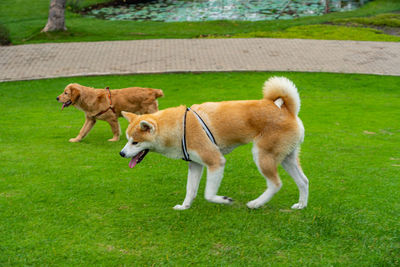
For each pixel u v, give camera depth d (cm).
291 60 1800
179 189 643
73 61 1811
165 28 2447
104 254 461
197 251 467
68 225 524
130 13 2895
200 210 568
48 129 1027
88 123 919
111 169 725
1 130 1005
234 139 545
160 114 559
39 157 788
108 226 522
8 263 445
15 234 500
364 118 1118
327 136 946
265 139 534
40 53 1933
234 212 560
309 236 496
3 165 734
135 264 444
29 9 2891
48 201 591
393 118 1115
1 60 1839
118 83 1538
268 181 546
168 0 3291
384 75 1616
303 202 570
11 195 607
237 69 1692
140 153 566
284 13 2873
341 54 1875
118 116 923
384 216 544
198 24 2539
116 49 1986
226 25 2511
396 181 665
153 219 540
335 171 718
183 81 1573
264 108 536
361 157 795
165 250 469
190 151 544
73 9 2912
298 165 566
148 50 1964
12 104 1320
